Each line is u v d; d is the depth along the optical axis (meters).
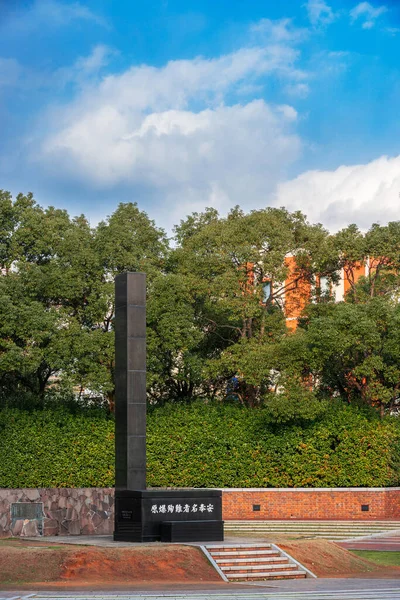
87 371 41.56
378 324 42.59
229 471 42.62
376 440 42.47
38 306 41.41
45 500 34.53
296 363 41.50
